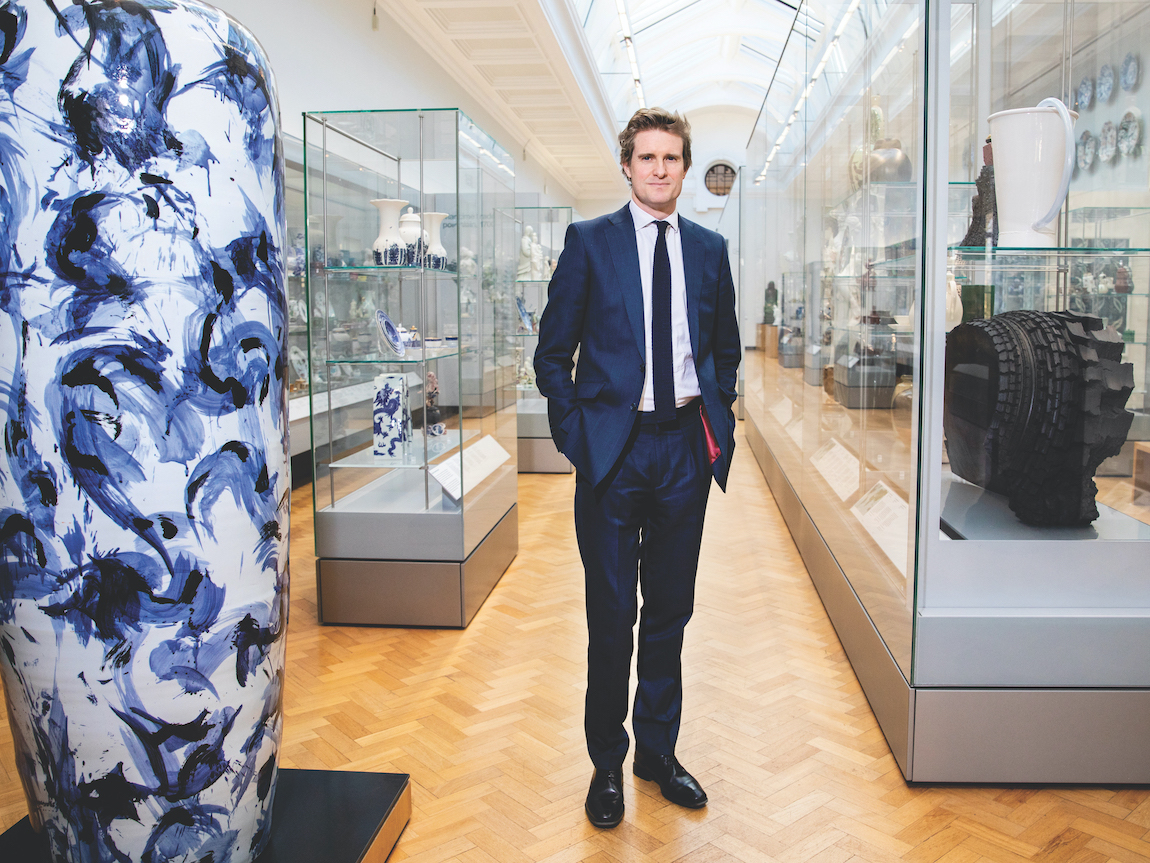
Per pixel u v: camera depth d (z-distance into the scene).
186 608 1.45
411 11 7.67
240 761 1.59
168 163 1.37
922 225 2.06
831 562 3.38
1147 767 2.08
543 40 8.48
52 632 1.40
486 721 2.50
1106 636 2.05
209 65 1.42
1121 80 2.50
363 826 1.80
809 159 4.45
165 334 1.39
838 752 2.30
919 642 2.08
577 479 2.02
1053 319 2.19
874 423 2.72
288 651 3.09
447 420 3.22
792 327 5.18
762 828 1.95
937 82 2.03
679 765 2.09
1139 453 2.13
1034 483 2.11
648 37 13.27
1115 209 2.53
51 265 1.34
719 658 3.00
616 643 1.93
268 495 1.59
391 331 3.23
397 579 3.30
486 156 3.74
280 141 1.64
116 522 1.38
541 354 1.97
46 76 1.32
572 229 1.96
